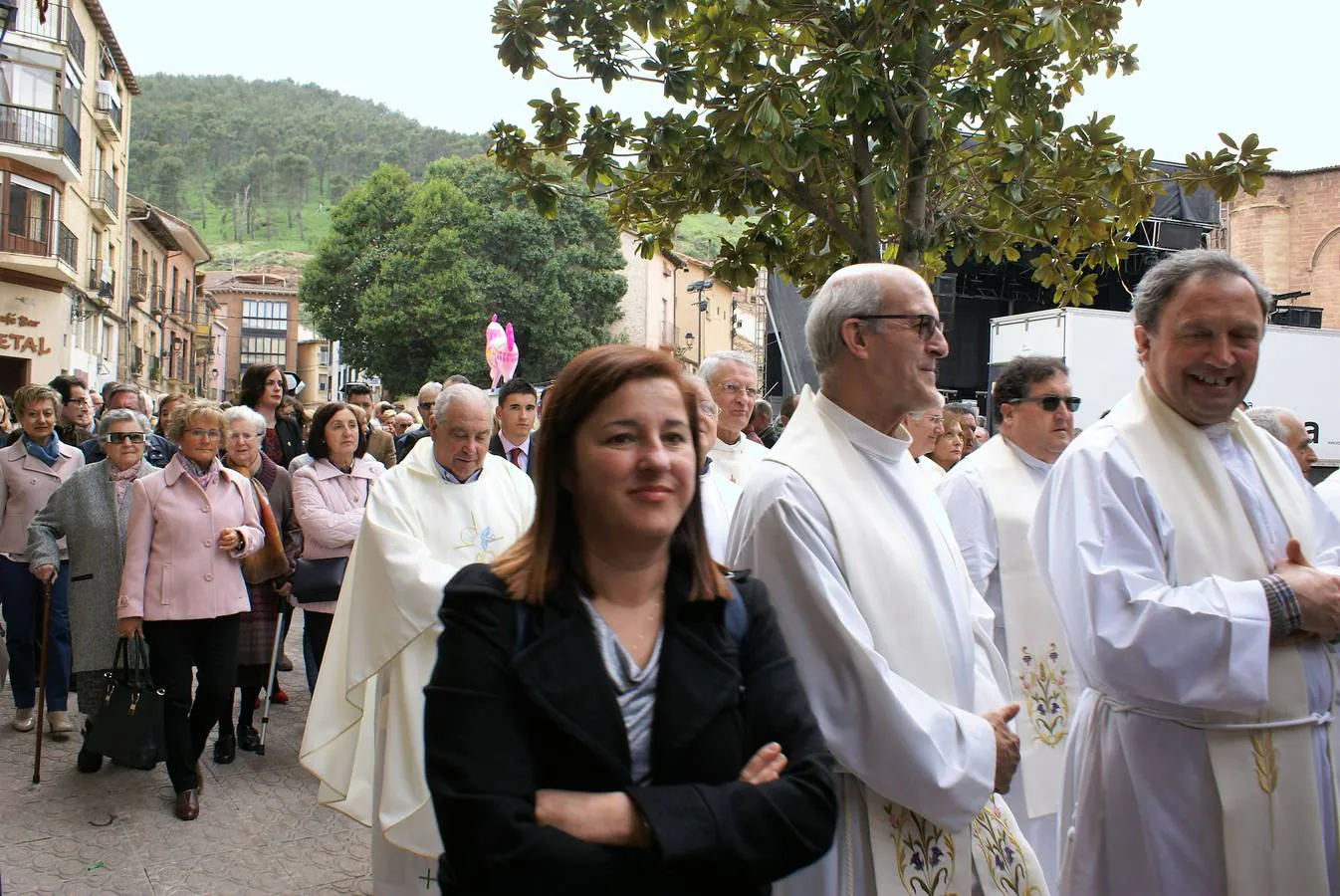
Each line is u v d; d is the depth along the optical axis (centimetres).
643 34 621
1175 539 246
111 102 3272
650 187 681
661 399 174
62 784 532
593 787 161
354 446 623
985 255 727
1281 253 3059
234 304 9069
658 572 179
